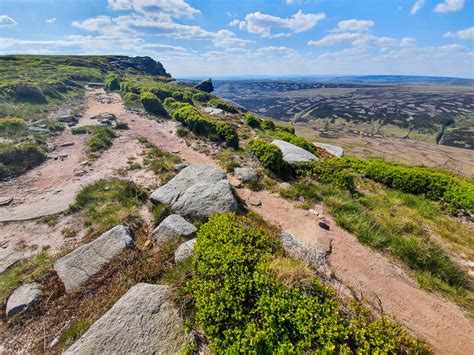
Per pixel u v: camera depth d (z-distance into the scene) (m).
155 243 5.73
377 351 3.11
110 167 11.19
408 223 7.27
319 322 3.31
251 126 21.19
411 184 10.70
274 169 10.41
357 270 5.38
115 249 5.41
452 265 5.61
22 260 5.78
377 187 11.14
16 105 20.55
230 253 4.18
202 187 7.35
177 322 3.65
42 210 7.75
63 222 7.19
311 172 10.29
